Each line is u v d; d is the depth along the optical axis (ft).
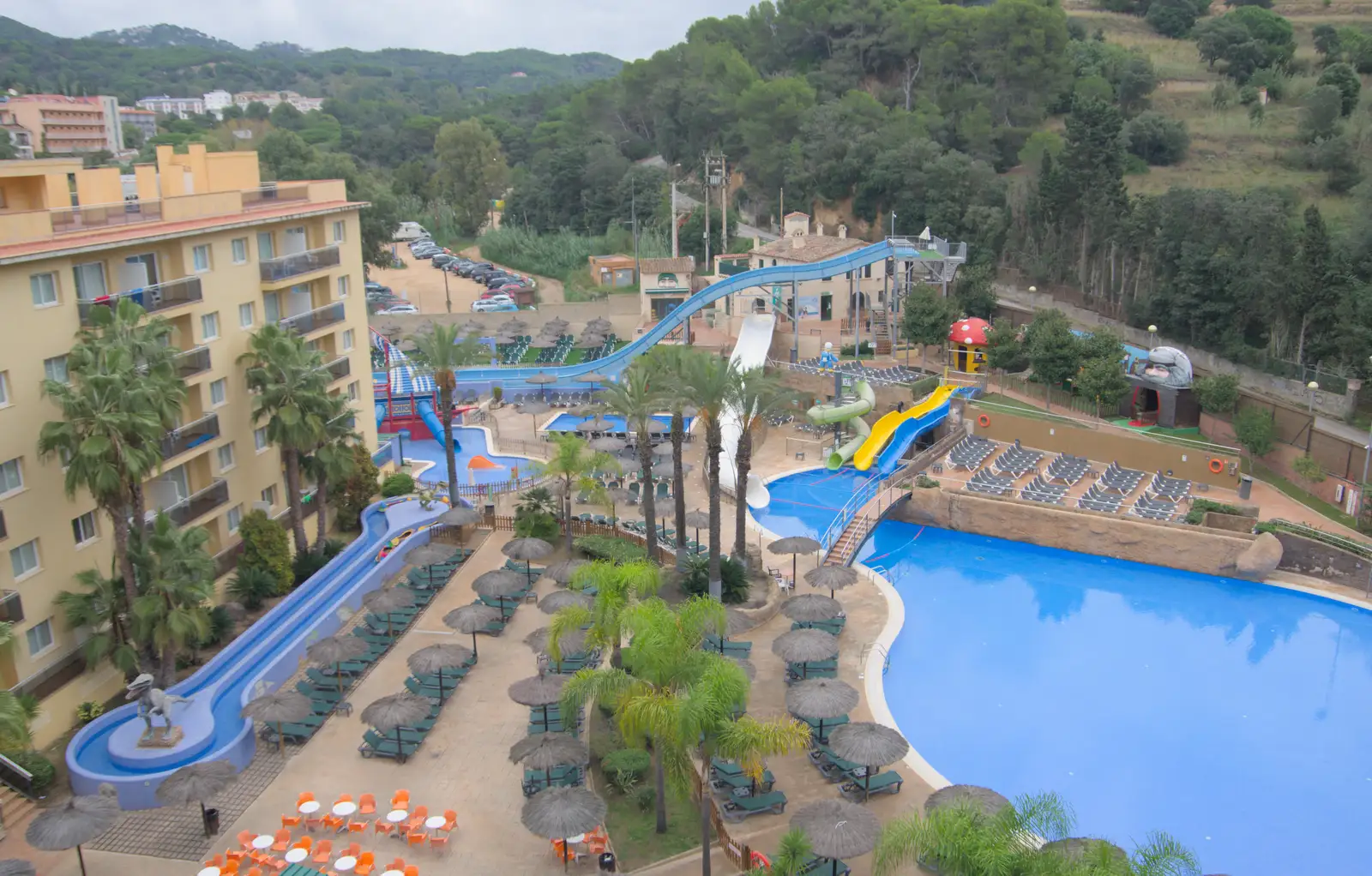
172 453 134.92
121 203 141.69
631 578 105.60
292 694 108.99
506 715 119.03
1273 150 418.31
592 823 87.71
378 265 409.90
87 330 121.08
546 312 341.00
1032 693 132.36
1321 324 233.96
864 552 183.93
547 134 635.25
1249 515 174.81
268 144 409.90
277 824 99.04
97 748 108.47
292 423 142.92
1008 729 123.44
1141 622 154.61
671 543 170.30
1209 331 257.34
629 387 171.12
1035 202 326.44
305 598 142.51
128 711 112.88
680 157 508.53
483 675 128.36
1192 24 555.28
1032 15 447.42
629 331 341.82
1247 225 254.27
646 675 91.25
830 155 417.08
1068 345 231.91
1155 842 96.32
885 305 298.76
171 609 115.34
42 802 101.45
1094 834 104.12
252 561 144.46
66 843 83.30
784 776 107.86
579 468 167.73
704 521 169.58
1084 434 213.05
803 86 453.17
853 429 227.61
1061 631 151.53
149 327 119.96
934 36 471.62
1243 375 238.48
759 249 323.78
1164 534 173.27
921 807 102.78
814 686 108.06
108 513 113.80
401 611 145.38
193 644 127.13
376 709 106.32
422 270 466.70
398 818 96.17
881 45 489.26
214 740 109.60
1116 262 303.07
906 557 181.68
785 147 439.22
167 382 118.52
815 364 268.00
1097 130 302.45
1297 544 168.25
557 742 98.73
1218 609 159.74
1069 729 123.65
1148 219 280.51
